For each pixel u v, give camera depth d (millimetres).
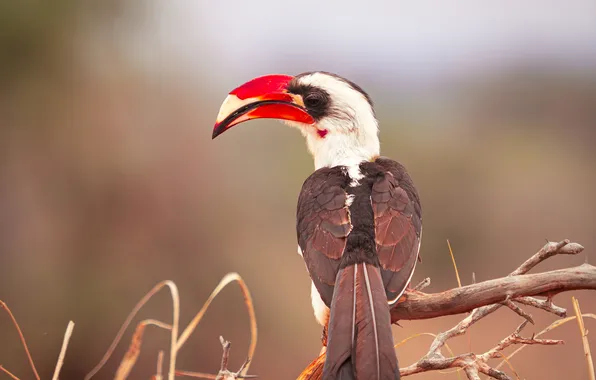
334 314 4949
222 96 19562
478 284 5027
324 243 5488
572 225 18406
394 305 5133
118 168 16188
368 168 6242
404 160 19656
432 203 18656
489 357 5141
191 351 13992
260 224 16469
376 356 4684
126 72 17188
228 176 17188
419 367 5215
